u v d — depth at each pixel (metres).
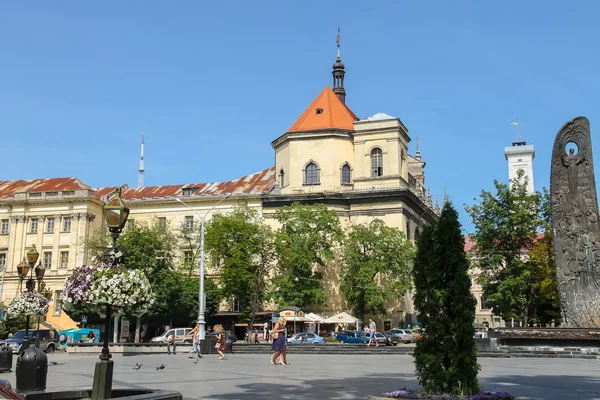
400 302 66.31
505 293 53.31
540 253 53.75
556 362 29.14
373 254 62.53
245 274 61.88
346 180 72.44
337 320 58.31
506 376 20.97
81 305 14.02
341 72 90.31
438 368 12.80
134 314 14.57
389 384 18.06
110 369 13.30
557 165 35.12
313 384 18.12
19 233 77.31
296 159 73.31
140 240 64.81
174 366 26.73
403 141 73.31
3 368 23.30
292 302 62.56
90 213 77.06
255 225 65.00
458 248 13.20
